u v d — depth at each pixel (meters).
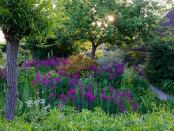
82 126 5.13
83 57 15.48
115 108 10.11
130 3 18.45
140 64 19.47
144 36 18.36
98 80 13.98
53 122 5.44
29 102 9.33
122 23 17.78
